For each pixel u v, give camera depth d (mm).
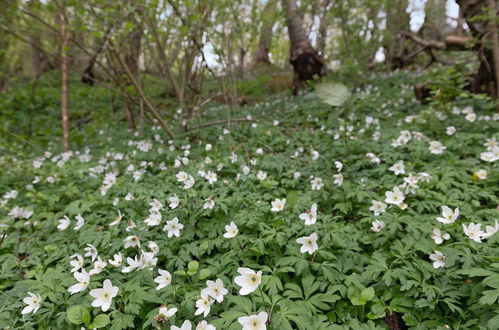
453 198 677
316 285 484
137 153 1198
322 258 541
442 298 450
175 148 1229
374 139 1047
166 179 912
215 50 1223
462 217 634
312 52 1970
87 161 1213
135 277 510
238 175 834
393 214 615
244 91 2318
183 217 683
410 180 672
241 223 628
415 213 637
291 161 967
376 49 2441
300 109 1604
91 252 562
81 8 1045
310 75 1992
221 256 572
